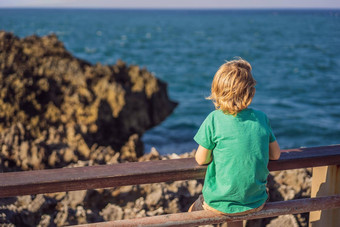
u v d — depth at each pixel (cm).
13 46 1082
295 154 244
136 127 1176
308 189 392
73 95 1020
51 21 18675
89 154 525
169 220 213
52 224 332
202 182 403
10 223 316
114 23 17100
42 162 474
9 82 941
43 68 1062
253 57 4453
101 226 206
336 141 1407
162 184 384
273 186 388
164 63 3781
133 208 360
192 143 1229
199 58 4312
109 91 1097
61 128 713
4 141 526
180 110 1653
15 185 201
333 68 3453
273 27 13625
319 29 12200
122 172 216
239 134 214
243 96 213
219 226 334
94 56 4447
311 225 285
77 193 360
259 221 342
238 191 214
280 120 1644
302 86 2486
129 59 4131
